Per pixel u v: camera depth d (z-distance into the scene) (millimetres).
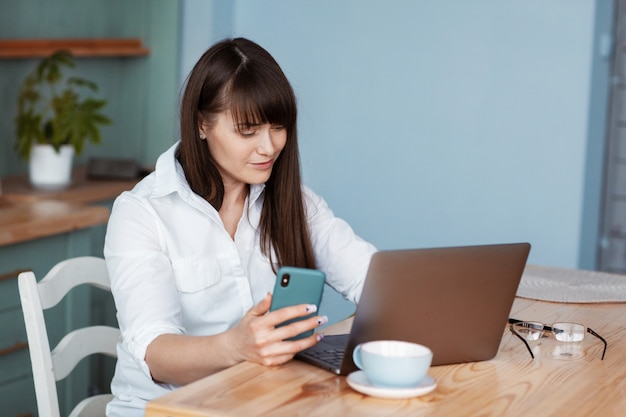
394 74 4176
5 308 3002
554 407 1551
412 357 1513
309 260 2141
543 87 3949
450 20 4062
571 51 3887
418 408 1502
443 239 4180
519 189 4031
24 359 3096
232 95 1877
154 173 2035
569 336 1982
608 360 1849
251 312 1669
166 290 1893
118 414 1953
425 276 1639
